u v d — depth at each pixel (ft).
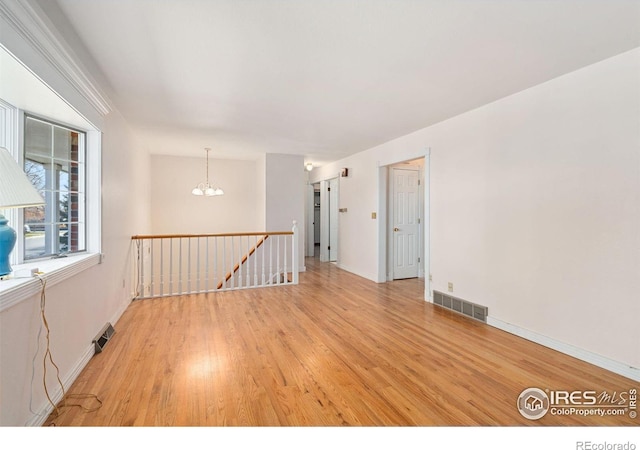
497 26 6.12
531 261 9.20
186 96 9.70
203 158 21.13
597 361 7.70
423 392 6.59
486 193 10.57
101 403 6.09
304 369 7.51
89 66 7.68
